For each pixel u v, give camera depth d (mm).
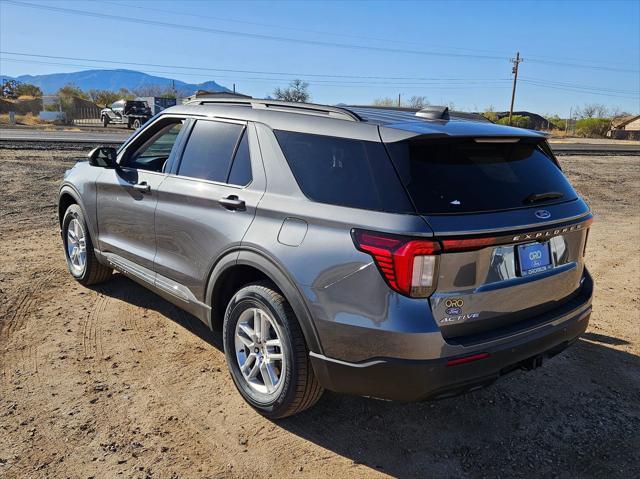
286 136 3416
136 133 4777
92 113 62438
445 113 3412
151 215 4258
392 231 2719
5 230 7781
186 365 4102
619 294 6117
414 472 3045
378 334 2779
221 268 3582
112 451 3100
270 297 3248
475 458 3178
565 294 3424
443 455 3195
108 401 3582
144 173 4453
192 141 4125
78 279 5586
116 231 4785
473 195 2881
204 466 3016
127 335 4543
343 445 3250
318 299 2969
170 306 5168
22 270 5988
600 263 7449
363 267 2809
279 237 3186
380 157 2916
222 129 3900
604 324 5219
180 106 4445
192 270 3889
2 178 12180
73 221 5543
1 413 3395
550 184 3303
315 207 3070
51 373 3891
